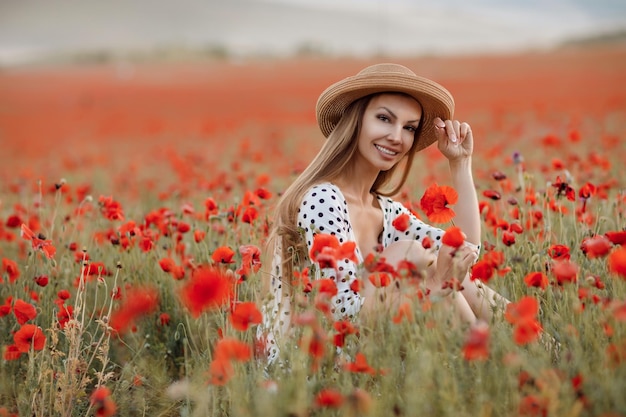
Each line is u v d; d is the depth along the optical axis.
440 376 2.08
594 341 2.18
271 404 2.06
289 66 38.56
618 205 3.73
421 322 2.29
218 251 2.62
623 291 2.52
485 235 3.74
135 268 3.67
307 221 2.91
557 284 2.60
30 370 2.75
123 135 18.23
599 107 14.84
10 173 10.74
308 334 2.06
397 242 2.94
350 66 35.78
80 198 5.00
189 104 27.17
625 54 30.47
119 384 2.99
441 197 2.60
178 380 3.12
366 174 3.15
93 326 3.33
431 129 3.31
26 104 30.50
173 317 3.45
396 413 2.08
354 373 2.33
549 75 25.50
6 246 4.89
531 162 6.61
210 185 5.21
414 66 32.34
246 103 25.92
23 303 2.74
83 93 33.75
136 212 5.41
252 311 2.20
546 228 3.20
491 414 2.11
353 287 2.31
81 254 3.45
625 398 1.97
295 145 11.38
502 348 2.19
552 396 1.89
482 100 19.56
